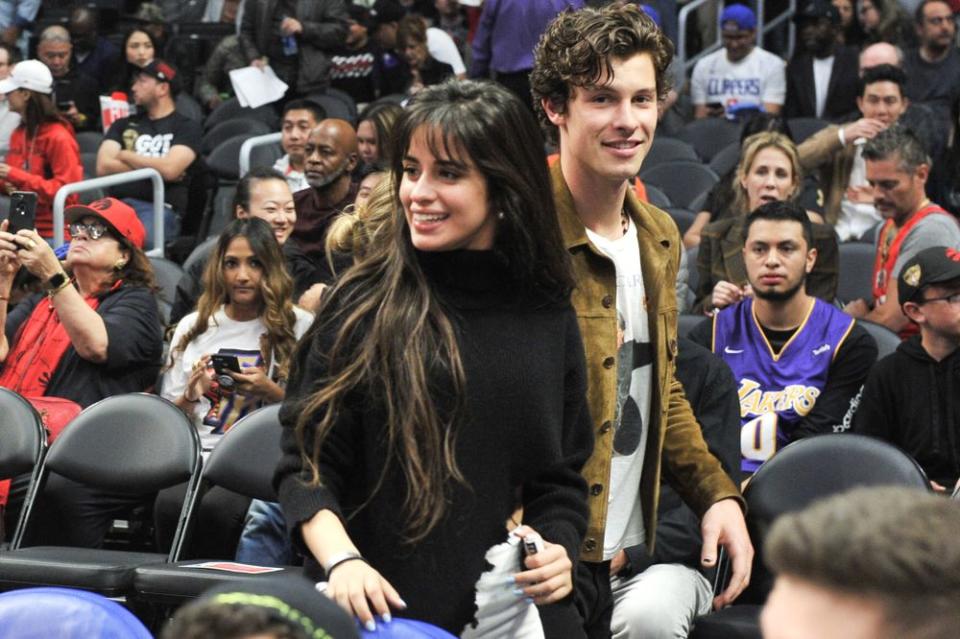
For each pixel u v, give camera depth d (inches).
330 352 110.2
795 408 213.5
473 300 111.3
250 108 470.6
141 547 244.8
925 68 428.8
